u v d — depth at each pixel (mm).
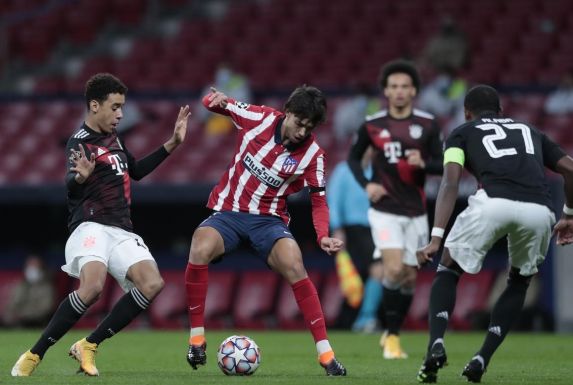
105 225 25812
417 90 36875
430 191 54781
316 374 27250
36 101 75562
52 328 25312
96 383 23719
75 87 81000
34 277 59094
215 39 82688
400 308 35750
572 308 55469
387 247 35812
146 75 80688
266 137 26500
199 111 71375
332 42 79500
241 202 26938
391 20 80375
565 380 25984
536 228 24156
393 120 36656
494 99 25781
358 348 40250
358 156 37000
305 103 25484
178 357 34875
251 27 83000
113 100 26078
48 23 88062
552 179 53844
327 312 59469
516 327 56125
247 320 60406
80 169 24688
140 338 47125
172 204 68500
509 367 30938
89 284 25016
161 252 67938
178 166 67625
